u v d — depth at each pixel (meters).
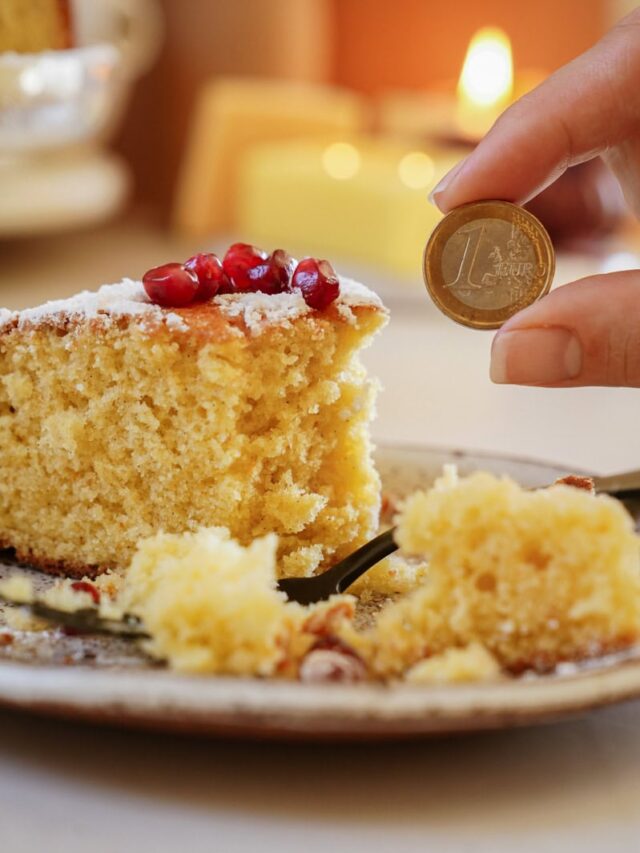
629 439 0.45
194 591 0.24
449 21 0.80
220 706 0.21
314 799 0.22
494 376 0.30
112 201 0.67
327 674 0.24
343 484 0.32
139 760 0.23
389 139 0.73
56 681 0.22
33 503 0.32
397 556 0.32
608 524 0.24
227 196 0.74
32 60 0.56
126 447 0.31
